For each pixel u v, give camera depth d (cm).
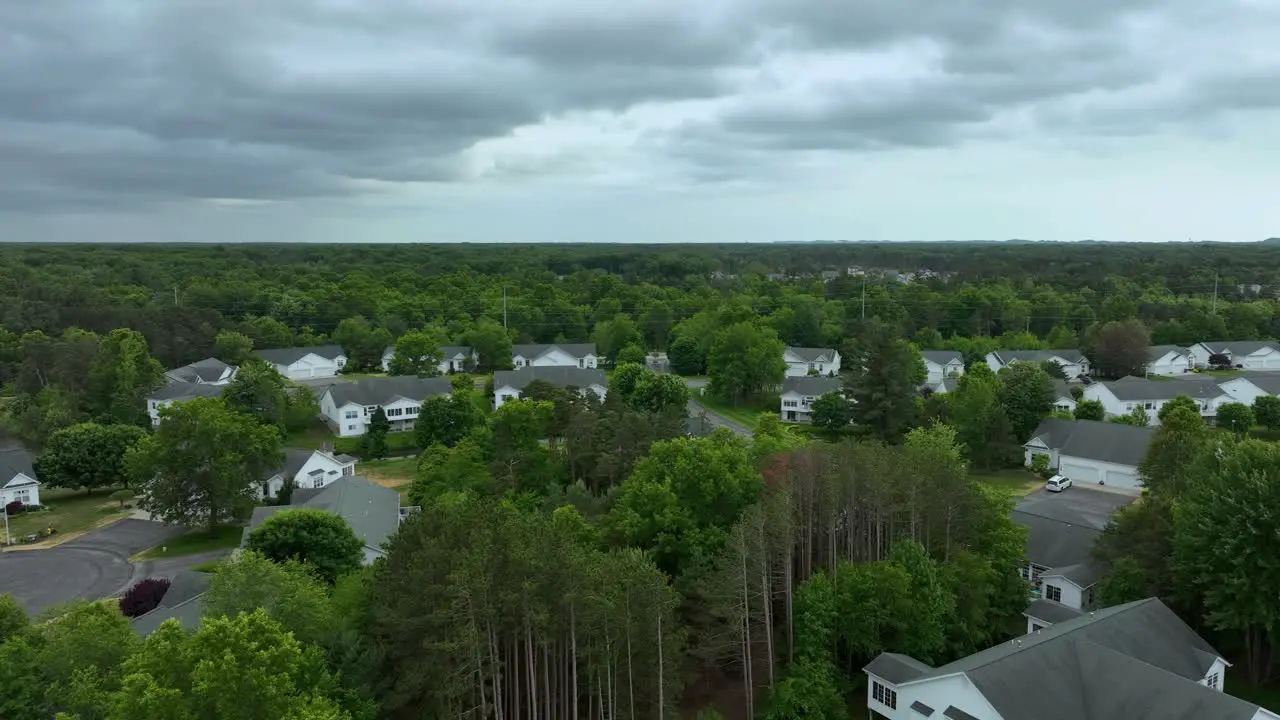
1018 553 4909
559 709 3662
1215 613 4050
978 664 3394
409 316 16675
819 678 3891
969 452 8856
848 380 9775
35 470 8212
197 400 7181
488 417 9612
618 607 3334
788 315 15650
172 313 14188
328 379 14138
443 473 6688
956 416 9031
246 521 7288
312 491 7188
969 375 10250
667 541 4697
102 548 6812
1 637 3706
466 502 4312
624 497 5038
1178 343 15588
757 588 4228
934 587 4209
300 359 14188
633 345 14462
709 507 4972
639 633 3481
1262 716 2980
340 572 5050
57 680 3066
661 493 4812
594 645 3472
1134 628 3838
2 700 3053
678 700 4062
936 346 14838
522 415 6962
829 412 10012
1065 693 3334
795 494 4656
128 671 2589
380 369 15125
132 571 6253
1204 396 10756
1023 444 9225
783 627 4625
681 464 4962
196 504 7050
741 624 4025
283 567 4034
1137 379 11150
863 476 4719
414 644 3356
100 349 10844
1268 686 4166
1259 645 4181
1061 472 8606
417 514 4309
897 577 4141
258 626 2630
